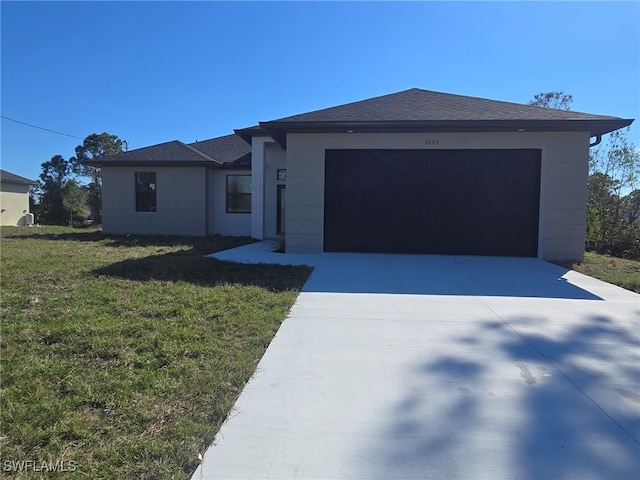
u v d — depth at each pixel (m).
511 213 9.76
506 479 2.08
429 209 9.95
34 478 1.99
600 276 7.39
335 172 10.11
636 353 3.74
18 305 4.89
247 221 15.80
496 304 5.43
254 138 14.23
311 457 2.24
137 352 3.53
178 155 15.42
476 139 9.63
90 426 2.42
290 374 3.25
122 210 15.69
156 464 2.11
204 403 2.72
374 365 3.43
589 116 9.18
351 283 6.62
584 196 9.41
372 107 10.59
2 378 3.00
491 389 3.03
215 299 5.21
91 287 5.80
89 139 43.69
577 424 2.58
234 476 2.08
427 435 2.46
